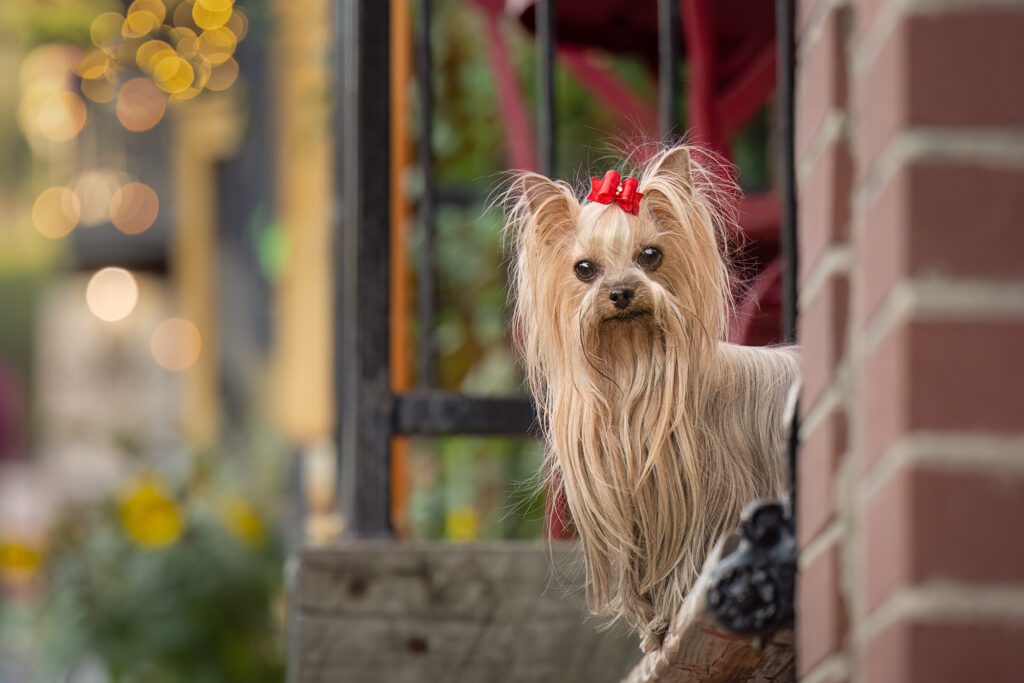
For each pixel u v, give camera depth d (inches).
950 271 52.1
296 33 332.2
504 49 204.2
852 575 58.5
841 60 59.9
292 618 127.6
